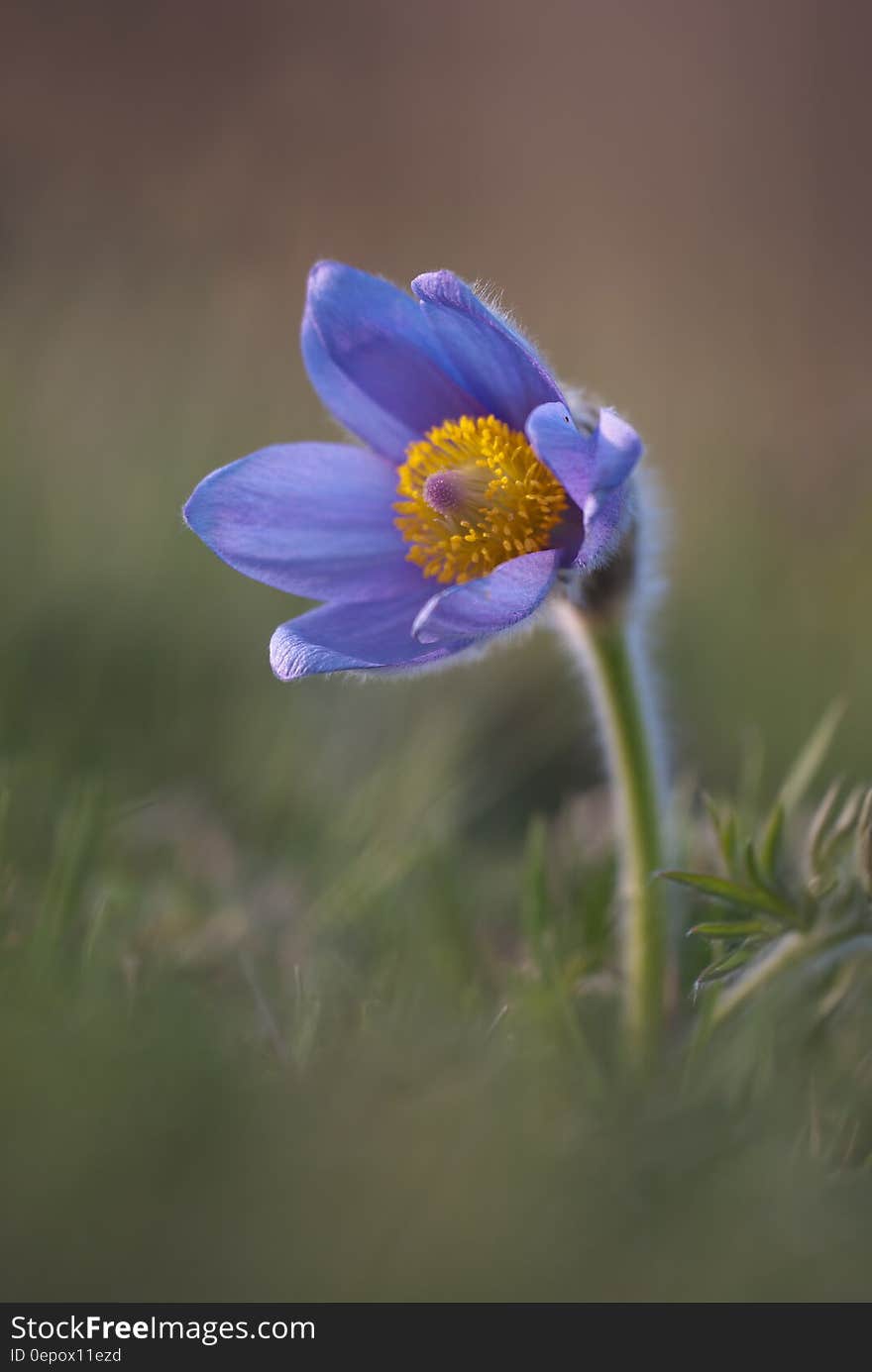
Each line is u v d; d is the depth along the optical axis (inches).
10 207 33.0
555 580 17.1
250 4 50.1
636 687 17.9
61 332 30.0
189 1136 15.0
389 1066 16.2
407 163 48.5
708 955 18.0
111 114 45.5
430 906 19.2
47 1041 15.5
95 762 22.3
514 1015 17.0
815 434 33.0
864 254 47.8
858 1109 16.4
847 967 17.3
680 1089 16.4
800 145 51.6
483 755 24.1
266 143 46.9
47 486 24.9
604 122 51.8
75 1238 14.6
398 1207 14.8
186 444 27.6
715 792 23.3
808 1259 14.9
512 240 46.8
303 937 19.5
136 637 23.8
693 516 28.7
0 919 17.7
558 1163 15.2
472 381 17.5
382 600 17.6
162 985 17.0
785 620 25.0
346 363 17.6
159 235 34.4
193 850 21.0
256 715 23.4
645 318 41.8
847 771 23.4
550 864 20.6
